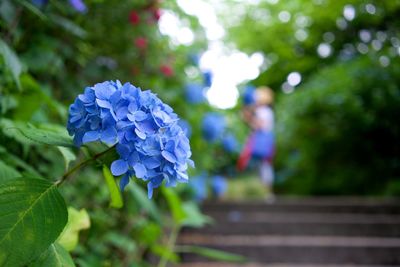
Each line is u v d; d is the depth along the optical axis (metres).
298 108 7.45
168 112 0.89
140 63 2.72
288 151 8.61
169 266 3.17
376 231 4.18
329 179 7.61
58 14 2.00
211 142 3.95
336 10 8.62
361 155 7.19
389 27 7.77
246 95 5.71
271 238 4.12
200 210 4.70
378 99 6.70
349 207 4.79
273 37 10.18
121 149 0.82
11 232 0.80
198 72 3.92
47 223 0.83
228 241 3.94
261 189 5.82
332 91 7.07
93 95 0.84
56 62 1.94
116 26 2.46
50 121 1.85
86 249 1.73
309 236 4.23
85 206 1.90
